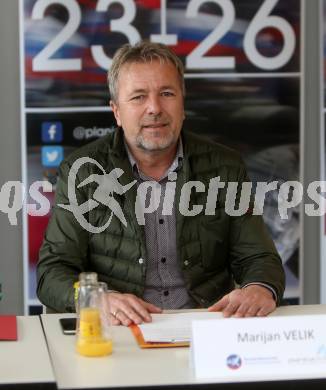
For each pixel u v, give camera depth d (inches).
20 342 72.2
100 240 96.5
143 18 133.3
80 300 68.5
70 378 60.5
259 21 135.5
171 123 96.0
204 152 101.7
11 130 138.7
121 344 71.0
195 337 62.1
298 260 140.2
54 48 132.0
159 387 58.6
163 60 95.6
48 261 94.8
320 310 85.1
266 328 62.9
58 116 133.3
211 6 134.4
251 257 97.3
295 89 137.4
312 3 142.9
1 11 137.0
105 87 133.5
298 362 62.6
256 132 137.1
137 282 95.3
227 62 135.5
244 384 59.2
